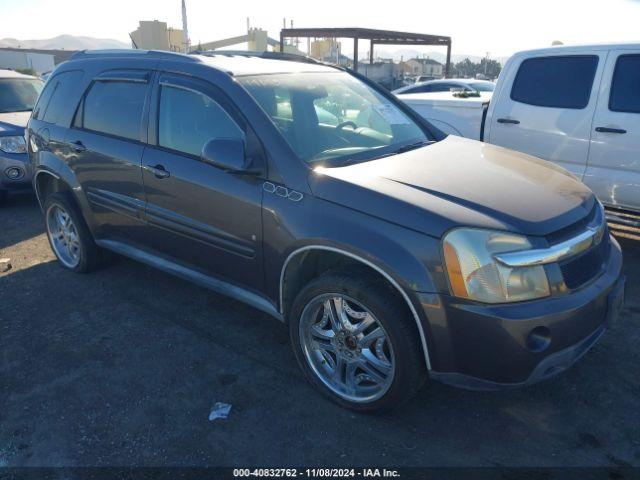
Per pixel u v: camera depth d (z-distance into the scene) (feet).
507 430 9.20
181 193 11.49
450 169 10.10
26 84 28.09
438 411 9.71
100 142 13.41
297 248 9.53
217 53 13.76
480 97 22.18
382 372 9.14
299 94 11.73
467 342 8.13
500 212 8.41
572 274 8.45
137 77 12.80
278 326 12.79
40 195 16.30
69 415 9.70
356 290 8.84
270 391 10.32
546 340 8.02
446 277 8.07
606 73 16.31
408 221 8.41
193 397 10.16
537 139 17.99
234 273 11.20
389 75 79.92
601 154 16.57
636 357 11.19
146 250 13.37
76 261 15.81
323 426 9.36
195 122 11.49
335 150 10.76
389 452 8.74
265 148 10.17
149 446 8.93
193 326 12.80
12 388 10.52
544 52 17.75
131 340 12.19
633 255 16.80
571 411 9.64
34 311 13.64
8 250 18.19
